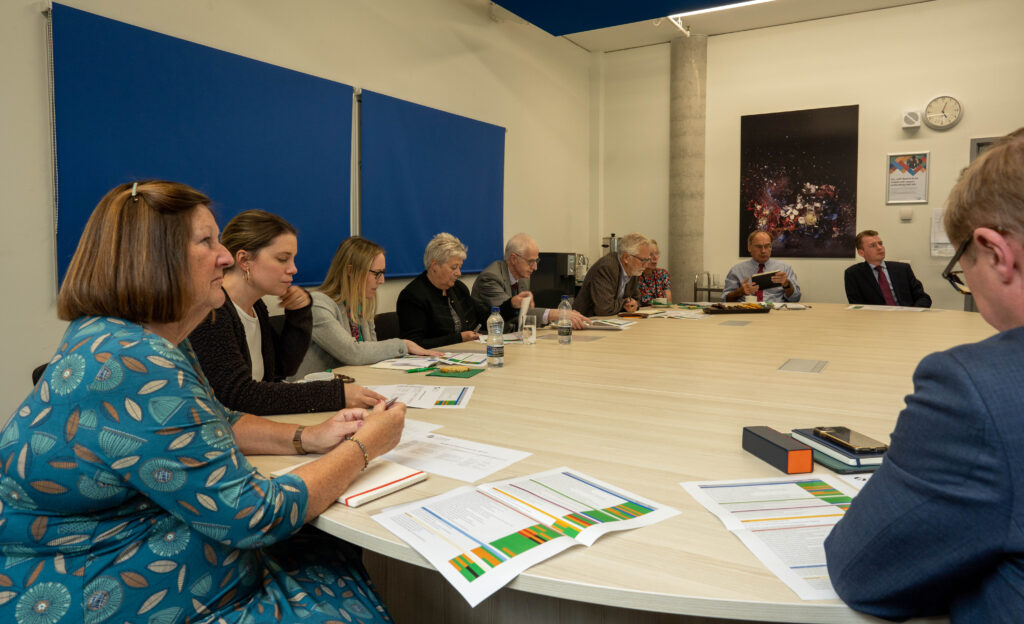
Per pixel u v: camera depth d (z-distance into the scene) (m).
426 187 4.91
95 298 0.91
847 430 1.28
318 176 4.06
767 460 1.21
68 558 0.85
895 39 5.64
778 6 5.65
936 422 0.65
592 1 4.35
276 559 1.11
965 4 5.36
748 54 6.24
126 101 3.05
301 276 3.99
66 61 2.82
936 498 0.63
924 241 5.64
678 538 0.90
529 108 6.11
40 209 2.81
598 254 7.11
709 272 6.57
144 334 0.90
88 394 0.83
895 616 0.71
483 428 1.47
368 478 1.12
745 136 6.27
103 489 0.84
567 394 1.82
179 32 3.29
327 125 4.10
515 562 0.83
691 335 3.13
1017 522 0.59
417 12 4.81
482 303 4.11
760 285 4.74
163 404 0.85
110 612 0.85
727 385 1.94
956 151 5.47
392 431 1.20
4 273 2.71
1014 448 0.59
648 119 6.77
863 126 5.80
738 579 0.79
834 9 5.71
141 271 0.91
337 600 1.01
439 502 1.03
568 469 1.18
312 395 1.61
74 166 2.87
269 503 0.91
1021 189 0.66
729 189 6.41
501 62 5.71
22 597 0.83
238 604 0.95
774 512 0.97
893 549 0.67
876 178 5.79
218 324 1.58
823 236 6.00
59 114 2.81
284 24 3.84
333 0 4.14
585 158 7.02
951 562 0.64
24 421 0.86
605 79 6.98
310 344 2.44
